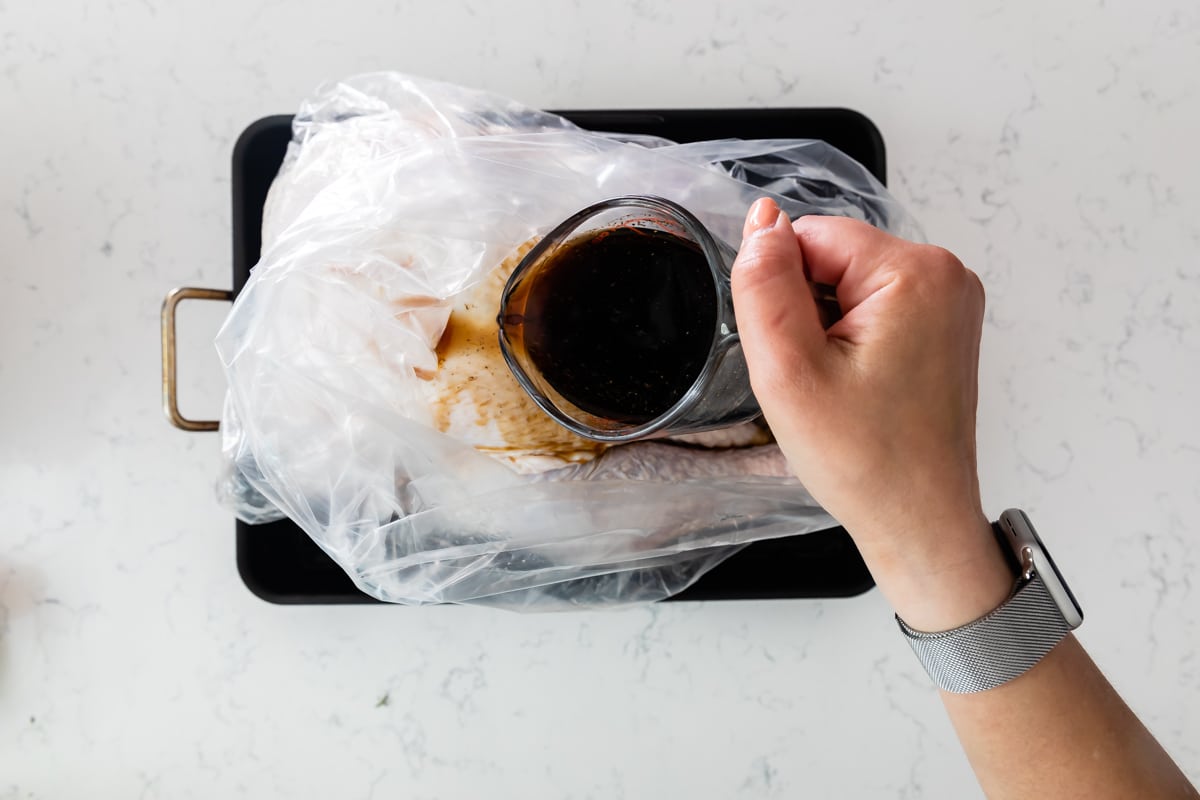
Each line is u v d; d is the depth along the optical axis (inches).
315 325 19.9
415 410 20.4
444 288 20.1
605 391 17.0
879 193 22.2
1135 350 25.5
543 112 22.3
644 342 16.8
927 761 25.3
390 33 26.0
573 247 17.4
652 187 21.0
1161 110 25.7
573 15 26.1
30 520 25.5
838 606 25.5
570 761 25.5
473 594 22.0
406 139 20.8
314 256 19.9
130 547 25.5
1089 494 25.3
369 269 20.0
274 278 19.8
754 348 14.0
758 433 21.6
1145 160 25.7
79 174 25.9
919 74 25.9
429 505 21.0
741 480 21.4
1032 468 25.5
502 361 20.2
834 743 25.4
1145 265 25.6
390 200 20.2
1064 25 25.8
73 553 25.5
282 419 20.3
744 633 25.5
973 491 15.1
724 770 25.5
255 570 23.7
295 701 25.5
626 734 25.5
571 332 17.3
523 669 25.5
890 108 25.9
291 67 25.9
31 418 25.5
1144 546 25.3
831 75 26.0
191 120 25.9
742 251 14.0
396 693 25.5
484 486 20.9
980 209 25.7
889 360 14.2
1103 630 25.3
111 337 25.7
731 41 26.1
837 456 14.2
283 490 20.8
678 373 16.4
